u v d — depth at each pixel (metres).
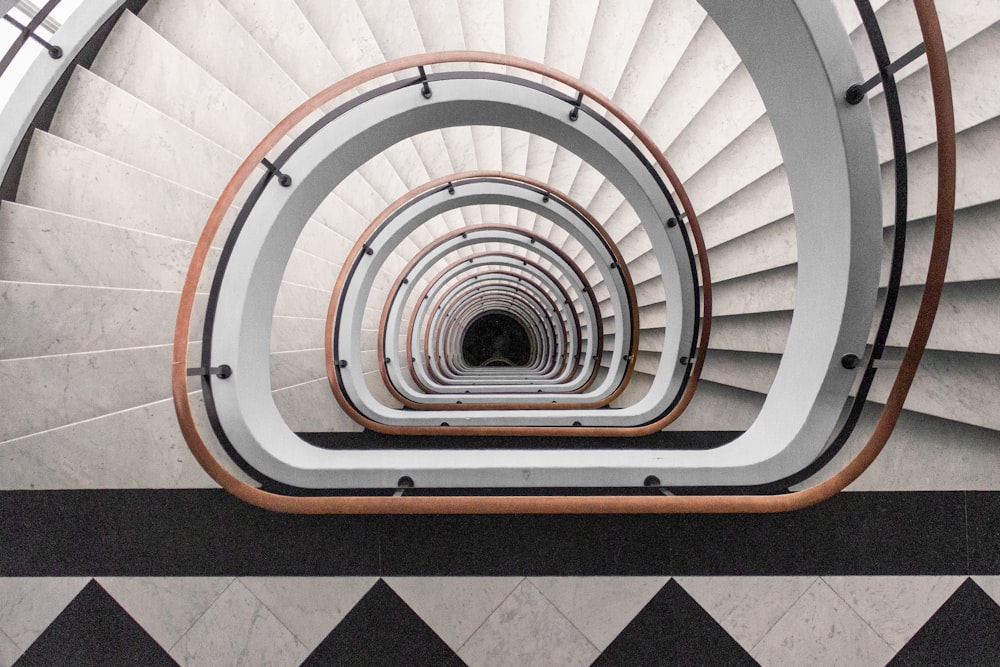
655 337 5.39
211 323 1.92
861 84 1.29
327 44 3.14
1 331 2.15
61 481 2.28
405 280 4.92
